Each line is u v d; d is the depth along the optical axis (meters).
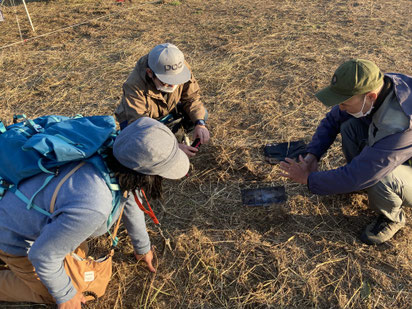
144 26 6.88
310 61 5.33
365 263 2.57
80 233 1.56
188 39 6.23
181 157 1.61
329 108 4.24
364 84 2.08
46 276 1.67
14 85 4.88
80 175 1.59
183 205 3.07
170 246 2.72
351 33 6.29
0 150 1.72
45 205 1.63
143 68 2.82
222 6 7.96
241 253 2.66
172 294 2.42
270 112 4.19
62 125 1.80
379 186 2.49
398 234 2.75
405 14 7.18
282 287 2.44
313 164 2.94
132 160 1.48
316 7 7.70
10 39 6.36
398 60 5.30
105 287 2.37
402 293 2.38
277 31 6.44
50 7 8.12
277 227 2.85
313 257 2.62
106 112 4.31
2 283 2.18
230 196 3.13
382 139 2.19
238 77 4.96
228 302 2.37
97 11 7.68
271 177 3.29
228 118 4.12
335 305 2.34
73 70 5.26
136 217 2.21
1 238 1.81
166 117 3.12
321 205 2.99
